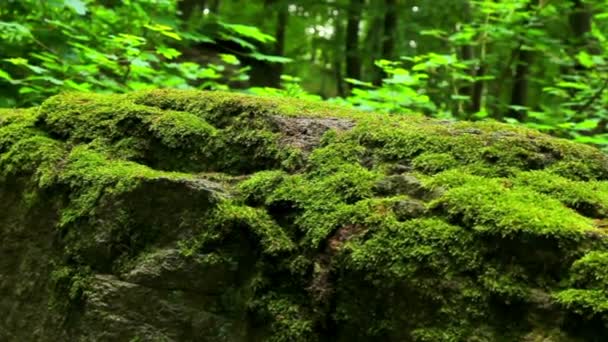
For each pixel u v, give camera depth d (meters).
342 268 1.27
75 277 1.55
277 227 1.40
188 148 1.69
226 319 1.38
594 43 5.06
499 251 1.17
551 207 1.25
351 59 8.06
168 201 1.50
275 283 1.35
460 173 1.40
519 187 1.34
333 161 1.52
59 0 3.49
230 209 1.42
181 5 6.52
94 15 4.14
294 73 9.42
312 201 1.41
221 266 1.41
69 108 1.88
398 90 3.88
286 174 1.53
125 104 1.83
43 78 3.19
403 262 1.21
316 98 3.94
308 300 1.30
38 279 1.67
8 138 1.87
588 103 4.42
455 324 1.14
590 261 1.09
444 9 6.41
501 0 4.77
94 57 3.45
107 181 1.58
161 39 4.47
